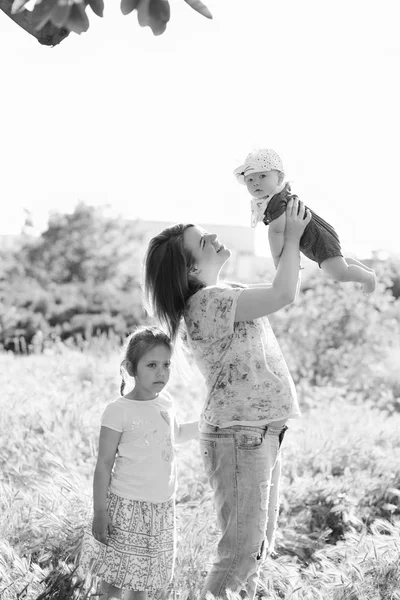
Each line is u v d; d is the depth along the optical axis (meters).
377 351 15.14
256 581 4.33
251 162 4.35
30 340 27.27
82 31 3.24
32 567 4.69
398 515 6.90
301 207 4.28
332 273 4.38
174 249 4.36
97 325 28.30
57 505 5.57
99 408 9.08
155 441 4.30
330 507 6.76
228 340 4.25
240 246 39.47
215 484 4.30
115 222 31.69
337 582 4.70
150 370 4.30
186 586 4.71
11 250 30.30
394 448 8.70
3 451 7.18
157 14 3.21
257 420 4.19
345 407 11.02
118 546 4.20
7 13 3.76
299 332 15.14
